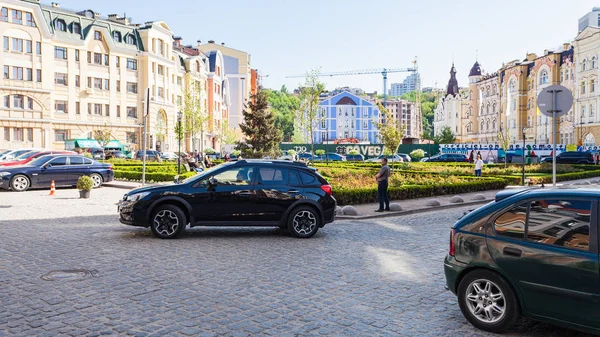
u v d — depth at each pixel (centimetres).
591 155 4378
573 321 465
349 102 13612
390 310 590
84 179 1833
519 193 519
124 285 675
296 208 1061
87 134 5509
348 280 720
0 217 1312
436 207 1614
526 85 7744
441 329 529
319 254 898
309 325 536
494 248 512
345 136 13562
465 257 534
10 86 4797
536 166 3625
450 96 11194
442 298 639
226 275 736
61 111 5288
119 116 5856
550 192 495
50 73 5134
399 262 839
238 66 9612
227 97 8869
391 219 1380
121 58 5847
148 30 6084
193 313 567
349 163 4084
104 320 540
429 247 971
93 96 5566
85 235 1054
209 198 1031
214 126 8000
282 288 674
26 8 4916
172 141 6606
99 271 748
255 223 1050
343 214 1422
